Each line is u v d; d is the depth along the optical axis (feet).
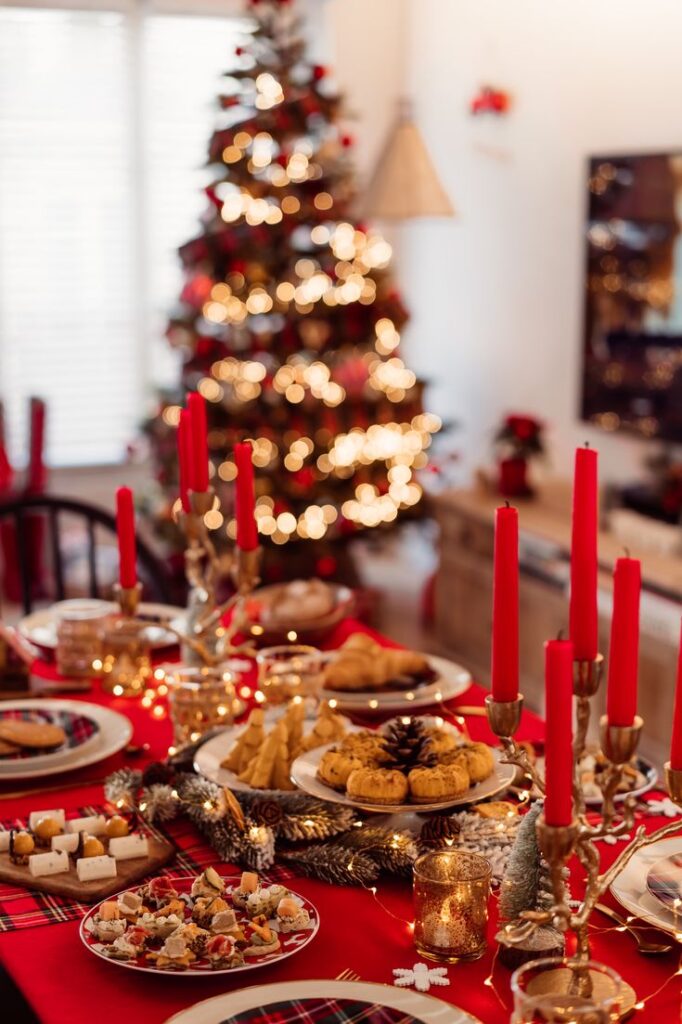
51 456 17.80
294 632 6.96
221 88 17.79
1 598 15.03
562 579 11.84
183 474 5.83
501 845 4.49
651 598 10.56
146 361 18.12
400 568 18.12
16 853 4.55
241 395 14.06
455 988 3.70
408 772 4.63
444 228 16.61
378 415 14.28
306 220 13.79
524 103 14.43
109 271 17.74
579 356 13.56
